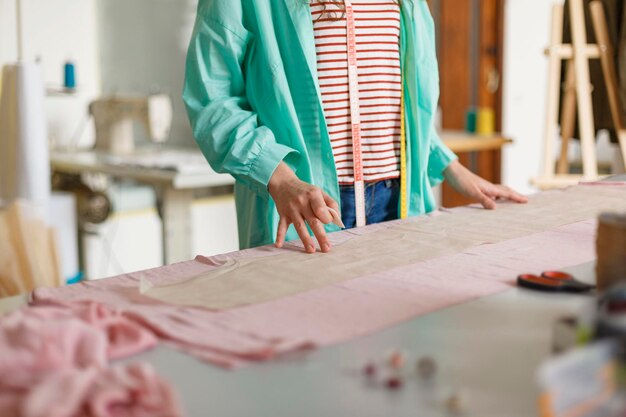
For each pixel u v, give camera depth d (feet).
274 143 4.61
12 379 2.19
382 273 3.47
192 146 14.01
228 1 4.88
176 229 10.09
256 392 2.20
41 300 3.08
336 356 2.46
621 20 9.78
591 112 10.40
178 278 3.53
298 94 5.03
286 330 2.71
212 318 2.88
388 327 2.73
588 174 9.97
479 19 15.85
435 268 3.55
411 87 5.30
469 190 5.37
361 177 5.23
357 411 2.06
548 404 1.77
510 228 4.44
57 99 12.40
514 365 2.35
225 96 4.99
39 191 9.13
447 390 2.17
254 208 5.22
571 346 2.25
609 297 2.05
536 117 16.56
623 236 2.74
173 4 13.53
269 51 4.91
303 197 4.11
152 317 2.88
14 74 8.92
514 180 16.67
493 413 2.02
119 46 12.94
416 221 4.71
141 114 11.27
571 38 10.16
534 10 16.01
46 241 8.43
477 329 2.69
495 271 3.49
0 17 11.68
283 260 3.76
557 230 4.37
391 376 2.27
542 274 3.28
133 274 3.62
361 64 5.15
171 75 13.69
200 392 2.21
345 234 4.36
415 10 5.32
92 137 12.84
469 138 12.24
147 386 2.10
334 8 5.02
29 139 9.00
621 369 1.87
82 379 2.10
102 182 12.59
